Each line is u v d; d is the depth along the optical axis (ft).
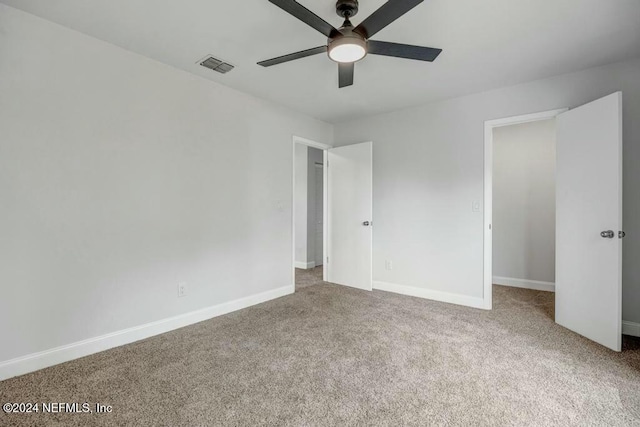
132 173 8.05
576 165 8.55
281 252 12.32
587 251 8.20
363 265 13.26
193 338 8.27
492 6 6.13
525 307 10.84
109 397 5.68
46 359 6.72
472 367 6.74
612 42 7.53
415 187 12.30
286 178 12.55
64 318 6.98
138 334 8.18
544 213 13.21
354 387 6.01
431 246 11.87
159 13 6.45
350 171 13.71
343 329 8.87
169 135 8.82
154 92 8.48
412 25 6.78
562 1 5.99
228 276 10.39
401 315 10.02
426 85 10.16
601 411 5.28
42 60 6.64
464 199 11.12
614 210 7.46
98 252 7.48
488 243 10.68
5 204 6.23
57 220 6.86
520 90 10.02
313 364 6.88
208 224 9.81
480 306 10.79
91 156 7.35
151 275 8.45
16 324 6.38
